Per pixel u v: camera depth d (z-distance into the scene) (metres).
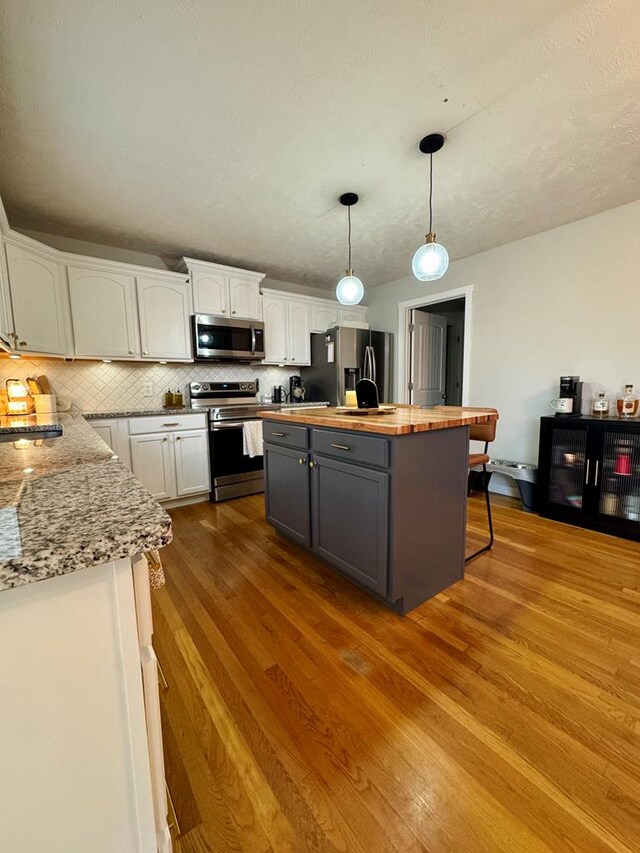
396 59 1.40
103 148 1.90
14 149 1.89
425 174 2.18
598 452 2.60
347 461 1.81
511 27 1.28
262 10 1.21
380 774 1.01
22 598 0.45
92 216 2.67
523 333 3.28
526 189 2.39
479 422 1.91
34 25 1.22
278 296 4.08
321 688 1.30
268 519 2.57
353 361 4.24
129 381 3.41
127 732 0.54
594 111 1.68
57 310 2.72
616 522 2.54
